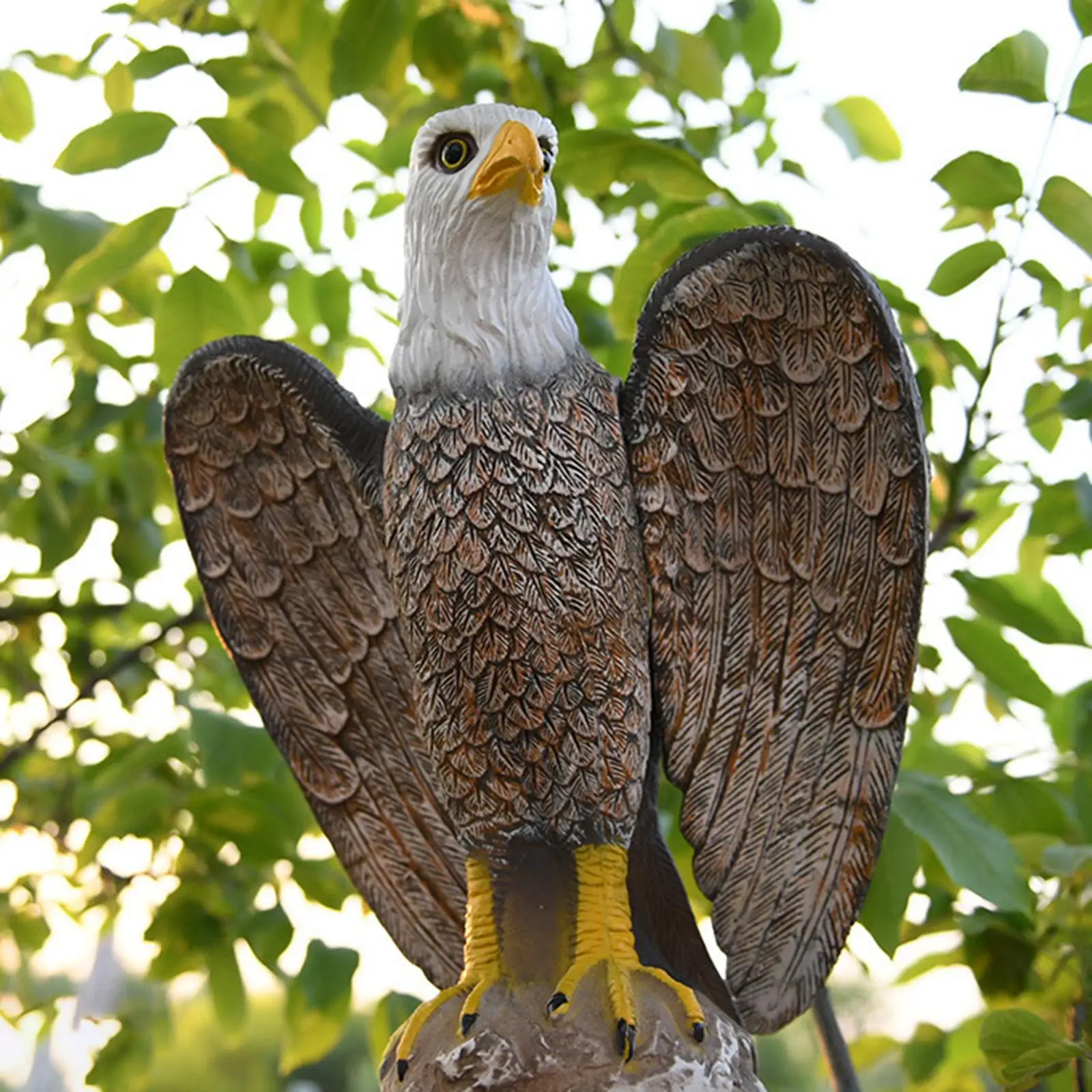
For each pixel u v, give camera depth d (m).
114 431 5.37
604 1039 2.49
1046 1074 3.25
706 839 2.77
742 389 2.72
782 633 2.75
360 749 3.06
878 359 2.63
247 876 4.73
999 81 3.45
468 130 2.79
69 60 4.83
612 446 2.72
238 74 4.02
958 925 3.94
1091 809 4.10
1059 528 4.38
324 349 5.00
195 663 5.75
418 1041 2.62
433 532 2.67
